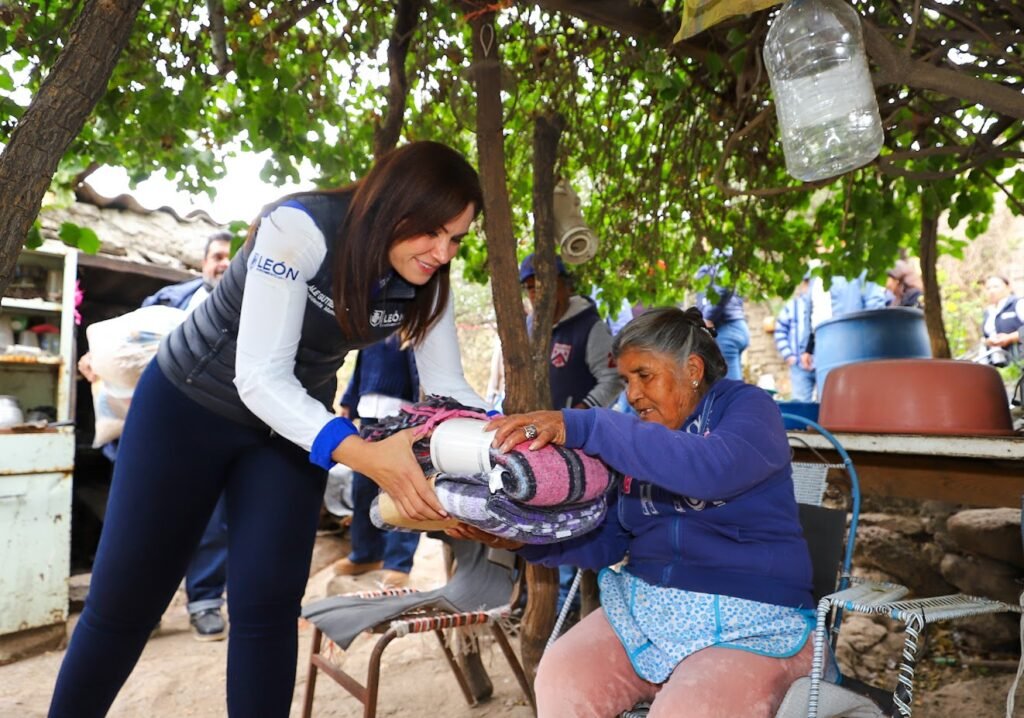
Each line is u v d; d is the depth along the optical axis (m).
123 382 4.15
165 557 1.90
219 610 4.06
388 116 2.69
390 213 1.64
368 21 3.03
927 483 2.77
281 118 3.06
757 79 2.35
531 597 2.37
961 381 2.55
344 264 1.68
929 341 3.90
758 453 1.69
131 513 1.87
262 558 1.86
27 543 3.79
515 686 3.17
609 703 1.81
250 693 1.81
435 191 1.63
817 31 1.80
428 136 3.48
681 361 1.90
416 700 3.09
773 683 1.66
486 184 2.30
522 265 3.68
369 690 2.31
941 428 2.52
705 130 3.25
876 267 3.52
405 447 1.63
